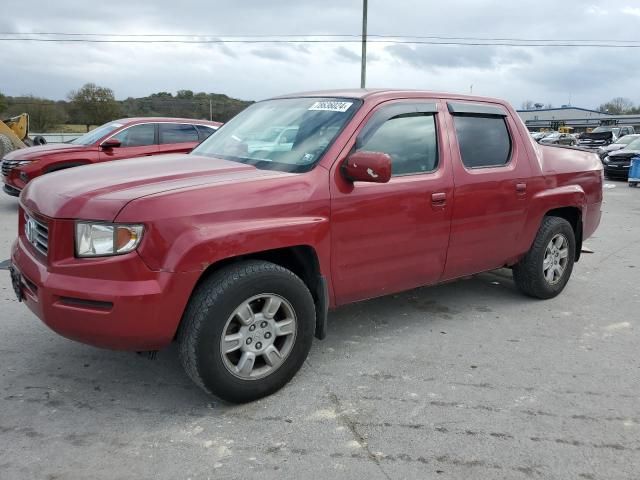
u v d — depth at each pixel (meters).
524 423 3.22
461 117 4.53
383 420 3.22
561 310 5.22
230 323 3.20
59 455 2.82
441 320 4.87
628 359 4.15
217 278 3.14
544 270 5.30
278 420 3.20
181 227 2.97
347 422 3.19
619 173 21.19
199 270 3.00
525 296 5.57
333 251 3.61
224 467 2.76
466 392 3.58
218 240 3.04
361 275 3.83
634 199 14.98
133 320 2.91
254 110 4.69
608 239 8.89
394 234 3.93
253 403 3.38
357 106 3.90
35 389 3.49
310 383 3.65
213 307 3.07
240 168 3.63
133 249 2.90
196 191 3.09
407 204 3.95
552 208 5.18
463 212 4.36
